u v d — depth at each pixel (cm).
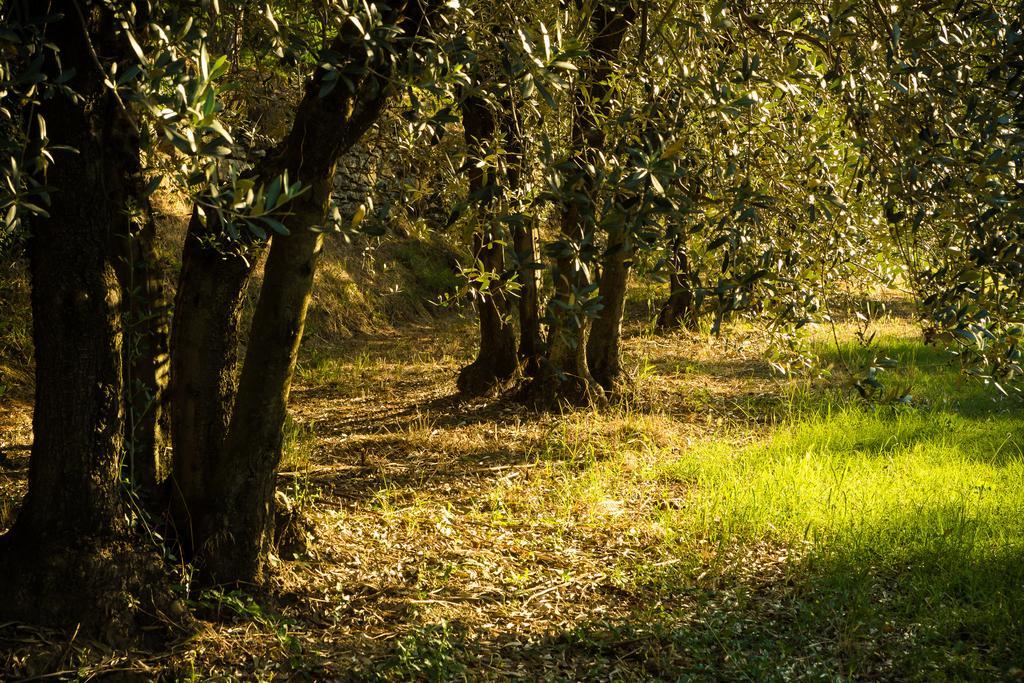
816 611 508
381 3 346
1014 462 773
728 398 1125
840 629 488
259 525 487
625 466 813
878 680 438
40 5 367
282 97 637
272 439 480
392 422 987
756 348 528
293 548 536
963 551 569
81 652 403
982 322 347
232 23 449
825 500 680
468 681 430
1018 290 346
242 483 478
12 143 260
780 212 388
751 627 496
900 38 354
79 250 396
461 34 359
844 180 441
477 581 553
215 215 405
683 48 382
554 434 908
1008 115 332
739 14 404
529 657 464
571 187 318
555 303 317
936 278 366
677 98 364
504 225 379
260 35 433
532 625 501
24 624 406
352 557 557
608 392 1059
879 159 363
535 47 313
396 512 663
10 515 559
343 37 354
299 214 439
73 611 411
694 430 966
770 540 621
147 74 231
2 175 248
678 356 1419
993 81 357
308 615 484
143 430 496
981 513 637
